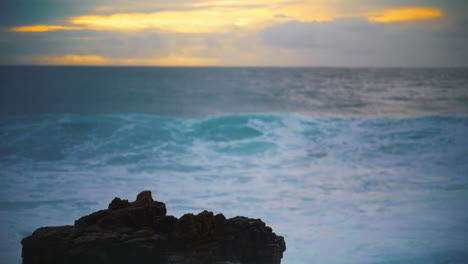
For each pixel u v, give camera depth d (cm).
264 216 856
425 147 1490
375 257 652
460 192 1019
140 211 485
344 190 1050
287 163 1333
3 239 720
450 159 1346
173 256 441
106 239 437
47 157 1383
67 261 429
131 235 453
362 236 744
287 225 803
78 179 1139
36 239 435
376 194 1015
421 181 1123
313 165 1308
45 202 937
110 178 1155
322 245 702
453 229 775
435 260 640
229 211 887
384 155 1415
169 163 1323
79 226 474
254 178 1166
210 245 463
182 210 888
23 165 1289
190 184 1102
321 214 870
